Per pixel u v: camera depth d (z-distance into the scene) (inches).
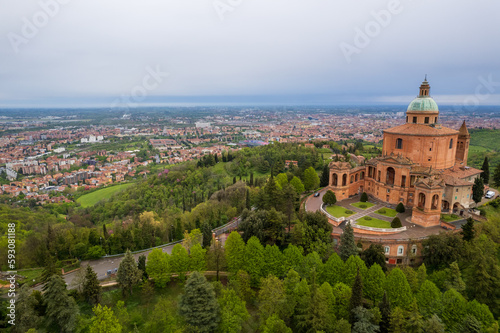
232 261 4399.6
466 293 3695.9
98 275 4778.5
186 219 6540.4
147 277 4485.7
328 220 5378.9
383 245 4512.8
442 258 4158.5
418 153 5787.4
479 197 5639.8
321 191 7239.2
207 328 3403.1
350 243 4197.8
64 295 3646.7
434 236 4259.4
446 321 3240.7
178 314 3518.7
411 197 5762.8
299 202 6117.1
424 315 3336.6
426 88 5999.0
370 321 3245.6
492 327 3002.0
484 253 3885.3
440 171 5743.1
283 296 3540.8
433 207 5137.8
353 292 3294.8
